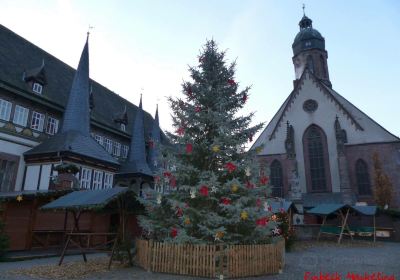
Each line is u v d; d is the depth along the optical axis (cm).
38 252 1588
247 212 1127
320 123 4359
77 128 2692
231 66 1507
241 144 1324
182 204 1139
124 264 1229
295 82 5119
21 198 1561
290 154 4234
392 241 3105
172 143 1398
